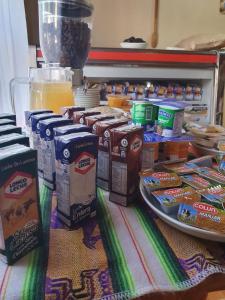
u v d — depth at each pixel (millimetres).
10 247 339
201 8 2342
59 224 429
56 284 316
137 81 1982
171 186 466
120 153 470
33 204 363
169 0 2268
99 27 2193
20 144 385
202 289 336
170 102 669
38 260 354
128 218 453
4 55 1484
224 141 715
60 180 411
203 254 368
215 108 1916
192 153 734
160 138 598
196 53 1830
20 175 338
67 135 417
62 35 875
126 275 331
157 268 342
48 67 810
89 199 435
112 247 379
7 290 306
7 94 1392
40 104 780
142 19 2252
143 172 503
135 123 617
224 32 2430
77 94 955
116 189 491
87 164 417
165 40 2338
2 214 323
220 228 366
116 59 1718
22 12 1486
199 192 443
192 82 2074
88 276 329
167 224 433
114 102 1017
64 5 842
